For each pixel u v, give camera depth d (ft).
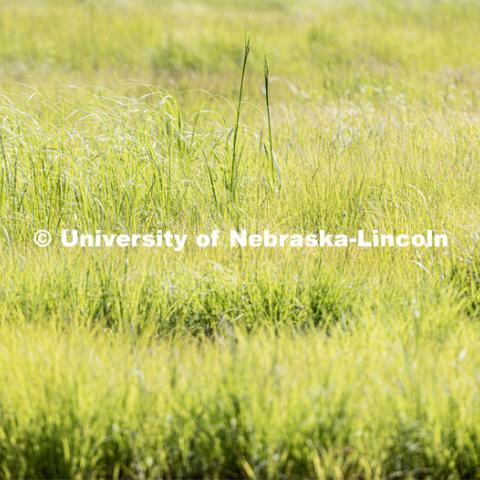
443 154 95.45
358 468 49.73
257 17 213.87
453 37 187.73
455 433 50.39
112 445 50.39
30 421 50.62
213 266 69.87
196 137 91.45
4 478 48.78
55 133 92.73
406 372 53.01
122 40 183.83
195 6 233.76
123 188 83.30
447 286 67.15
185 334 64.75
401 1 237.04
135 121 98.53
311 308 66.33
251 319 64.90
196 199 84.28
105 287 66.95
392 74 153.79
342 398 50.83
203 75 160.66
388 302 65.16
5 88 140.46
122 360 55.36
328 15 220.02
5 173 83.87
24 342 58.65
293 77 158.71
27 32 189.26
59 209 81.76
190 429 50.52
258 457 49.47
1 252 74.64
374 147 99.19
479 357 56.70
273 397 50.83
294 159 94.94
